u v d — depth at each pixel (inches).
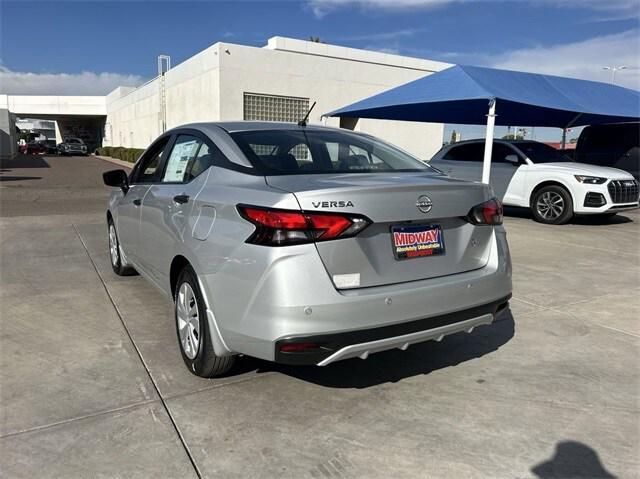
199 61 829.2
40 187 655.8
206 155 135.8
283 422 109.2
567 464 96.7
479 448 101.3
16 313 172.7
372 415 112.7
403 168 140.6
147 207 157.2
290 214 99.3
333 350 101.7
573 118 483.2
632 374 134.7
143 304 182.9
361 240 104.7
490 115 306.5
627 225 383.6
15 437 101.7
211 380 127.0
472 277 118.5
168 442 101.1
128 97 1569.9
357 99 884.6
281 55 798.5
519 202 398.0
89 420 108.3
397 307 105.5
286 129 144.8
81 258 253.4
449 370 135.9
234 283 106.3
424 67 952.3
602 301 196.1
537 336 160.4
